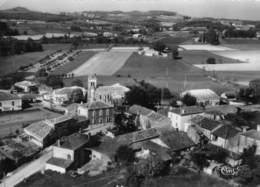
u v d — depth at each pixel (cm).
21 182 9019
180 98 17950
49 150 11194
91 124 13888
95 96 17600
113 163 9950
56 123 12081
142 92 16788
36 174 9512
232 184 8838
